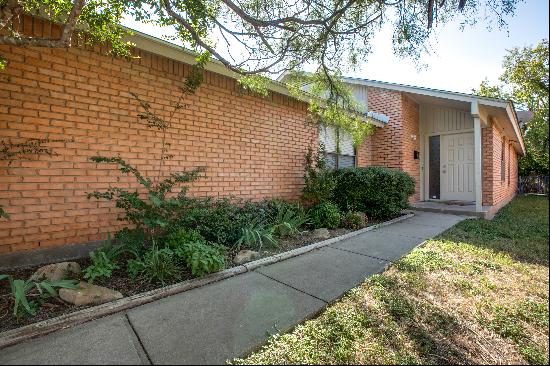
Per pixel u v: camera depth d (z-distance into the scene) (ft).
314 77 16.88
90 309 8.37
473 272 11.82
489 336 7.75
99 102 13.42
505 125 31.83
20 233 11.45
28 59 11.63
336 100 18.24
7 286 9.95
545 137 59.82
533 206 34.58
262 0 12.84
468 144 32.12
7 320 7.93
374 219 23.35
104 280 10.52
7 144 11.15
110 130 13.73
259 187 20.48
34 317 8.07
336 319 8.27
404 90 29.35
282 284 10.71
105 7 10.47
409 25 12.02
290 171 22.88
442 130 33.83
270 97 21.13
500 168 33.99
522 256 14.26
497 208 30.27
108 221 13.70
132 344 7.04
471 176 31.81
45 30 12.11
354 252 14.66
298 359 6.63
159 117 15.39
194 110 16.85
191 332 7.57
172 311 8.67
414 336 7.69
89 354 6.65
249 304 9.14
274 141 21.58
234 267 12.01
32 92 11.71
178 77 16.15
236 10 10.96
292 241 16.42
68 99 12.56
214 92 17.84
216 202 16.76
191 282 10.46
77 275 10.82
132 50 14.40
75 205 12.76
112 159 11.99
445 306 9.20
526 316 8.52
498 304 9.29
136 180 14.49
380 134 31.89
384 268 12.35
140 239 12.13
